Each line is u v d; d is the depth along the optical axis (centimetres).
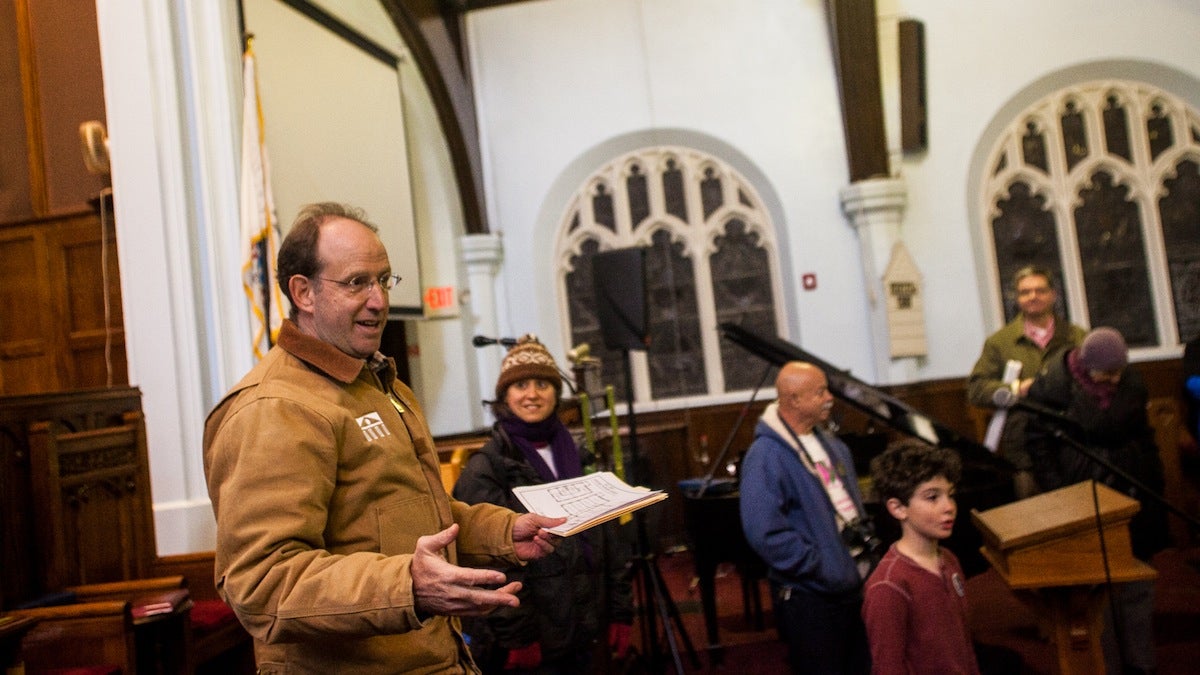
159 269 396
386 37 667
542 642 275
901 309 726
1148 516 370
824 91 762
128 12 402
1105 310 772
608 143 788
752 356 798
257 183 407
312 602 137
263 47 471
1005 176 769
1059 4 750
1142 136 764
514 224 789
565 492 181
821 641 324
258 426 149
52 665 270
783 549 323
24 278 471
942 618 265
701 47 776
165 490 388
